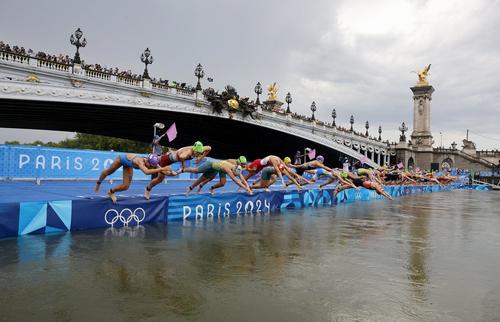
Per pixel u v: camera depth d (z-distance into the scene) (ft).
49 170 66.74
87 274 21.79
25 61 91.76
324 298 19.40
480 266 27.27
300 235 37.65
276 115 176.76
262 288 20.66
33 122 150.92
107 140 313.53
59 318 15.92
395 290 21.01
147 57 121.80
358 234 39.91
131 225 38.96
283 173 65.98
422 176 173.37
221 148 248.93
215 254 27.89
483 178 287.28
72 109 114.83
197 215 46.91
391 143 301.84
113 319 16.03
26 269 22.29
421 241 37.06
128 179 38.81
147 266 23.94
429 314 17.65
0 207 29.76
